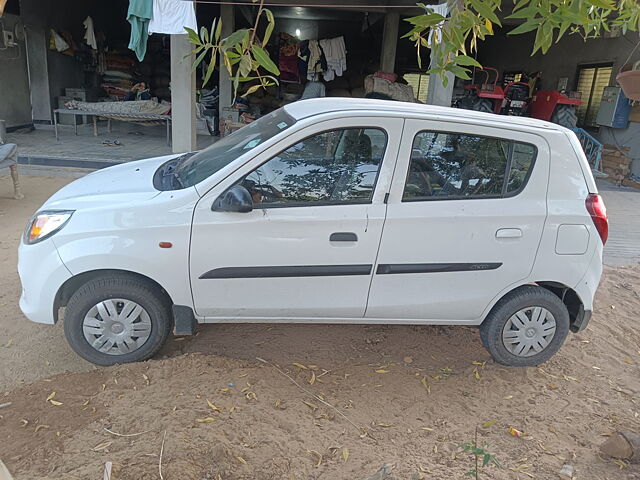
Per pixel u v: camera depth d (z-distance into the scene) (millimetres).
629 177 10656
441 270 3412
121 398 3062
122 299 3283
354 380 3502
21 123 12711
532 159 3436
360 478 2584
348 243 3281
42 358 3520
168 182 3566
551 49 13781
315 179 3277
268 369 3514
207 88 14516
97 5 15445
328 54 14133
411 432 3018
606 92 11164
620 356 4066
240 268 3258
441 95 8750
